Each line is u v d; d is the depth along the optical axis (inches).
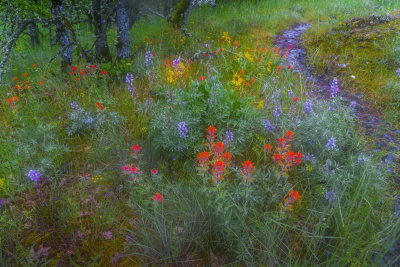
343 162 126.3
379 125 163.6
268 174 119.6
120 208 110.7
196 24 376.8
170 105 144.5
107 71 215.6
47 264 90.1
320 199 108.7
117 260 91.8
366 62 239.9
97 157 137.9
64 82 212.2
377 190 109.9
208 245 93.9
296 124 138.2
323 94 201.5
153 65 217.3
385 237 91.0
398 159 134.8
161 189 114.4
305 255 90.0
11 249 94.7
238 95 187.9
